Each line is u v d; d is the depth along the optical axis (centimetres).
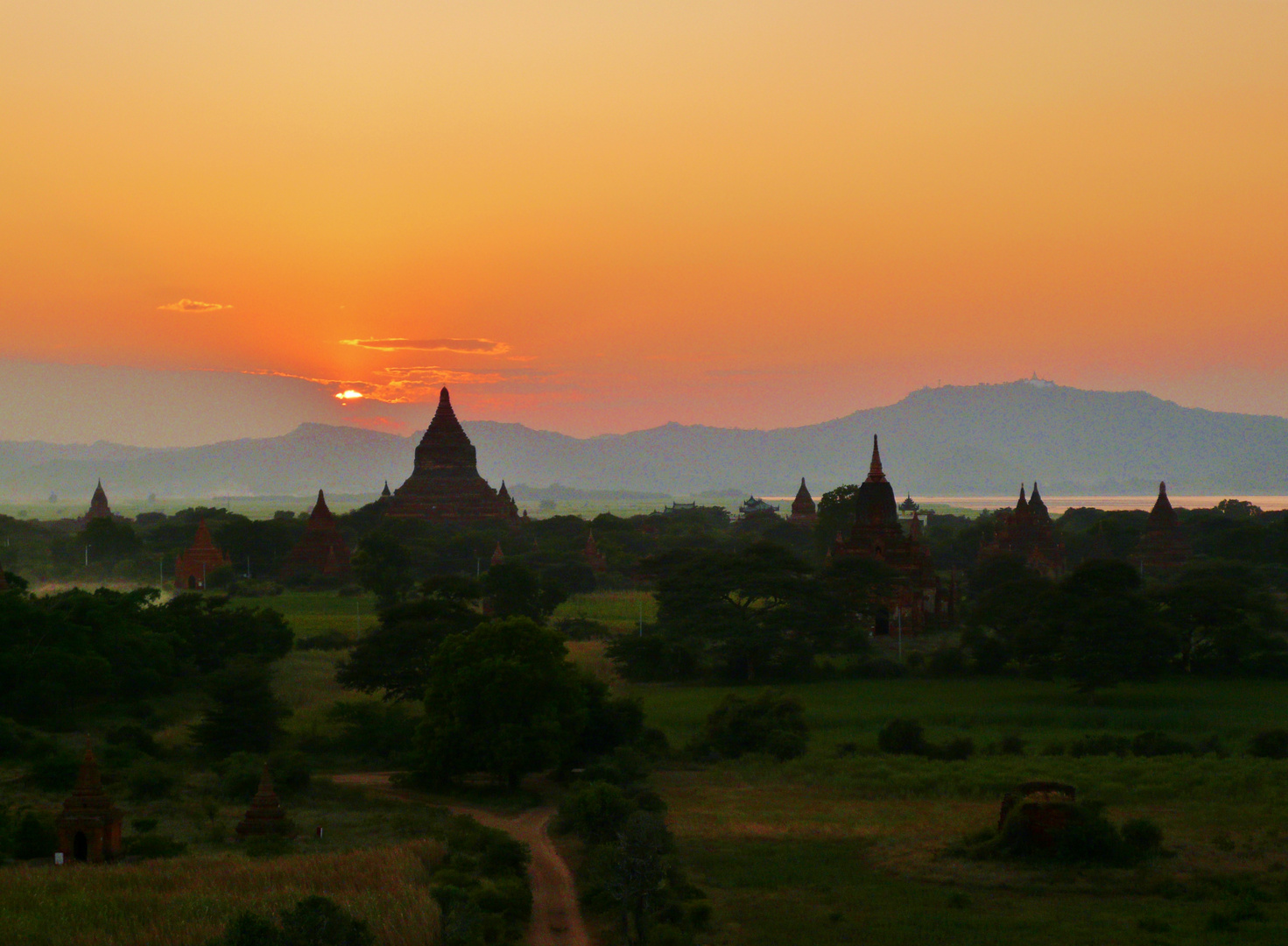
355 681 9575
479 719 7531
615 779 7219
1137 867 5188
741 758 8294
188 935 4009
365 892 4512
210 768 7638
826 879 5219
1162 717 9281
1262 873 5078
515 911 4622
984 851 5444
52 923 4159
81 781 5438
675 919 4544
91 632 9569
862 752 8362
